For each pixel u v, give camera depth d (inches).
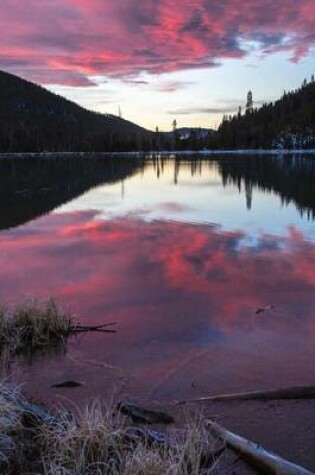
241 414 179.9
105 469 139.6
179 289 334.6
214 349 239.1
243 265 395.2
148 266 395.2
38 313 258.1
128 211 716.7
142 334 258.1
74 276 367.9
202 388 200.8
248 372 214.5
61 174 1551.4
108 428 153.6
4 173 1582.2
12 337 245.1
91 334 258.4
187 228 567.5
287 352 234.7
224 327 267.1
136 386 203.2
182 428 169.6
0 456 138.8
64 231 553.0
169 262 407.5
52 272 378.9
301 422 173.8
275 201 799.7
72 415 161.6
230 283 346.9
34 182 1232.2
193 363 224.1
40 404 186.2
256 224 586.2
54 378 209.9
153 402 189.9
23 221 625.0
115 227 578.9
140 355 233.1
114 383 205.8
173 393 197.2
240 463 148.9
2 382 174.6
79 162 2532.0
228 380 207.3
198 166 2054.6
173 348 241.0
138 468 133.9
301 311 290.2
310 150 4628.4
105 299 314.5
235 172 1573.6
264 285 341.7
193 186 1120.8
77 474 135.6
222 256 426.6
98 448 145.1
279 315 284.4
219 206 757.9
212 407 185.5
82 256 430.3
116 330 263.4
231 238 503.8
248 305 301.4
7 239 507.5
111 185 1163.9
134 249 456.8
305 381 205.0
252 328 265.4
